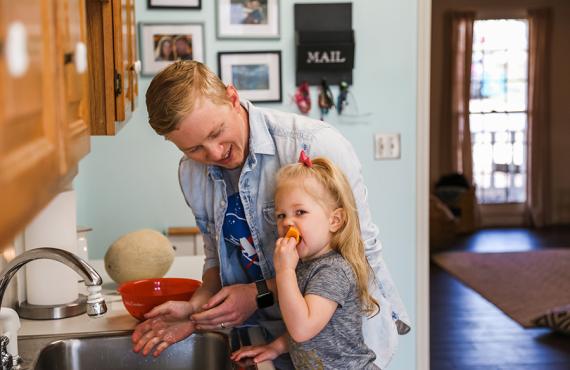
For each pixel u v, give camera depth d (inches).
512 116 327.9
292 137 69.4
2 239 25.5
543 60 323.3
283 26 132.6
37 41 31.8
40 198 31.7
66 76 39.8
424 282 137.0
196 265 105.3
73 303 80.4
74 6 43.4
